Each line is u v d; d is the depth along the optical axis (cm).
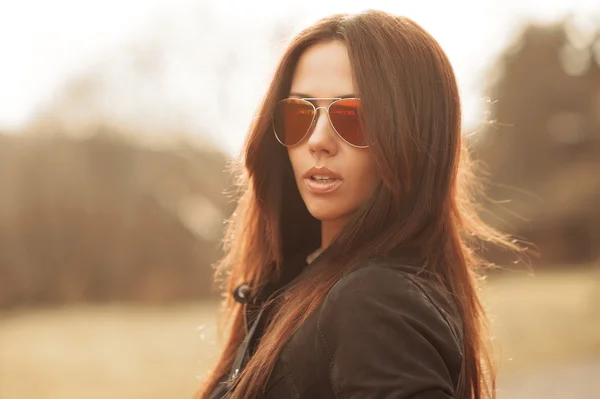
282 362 147
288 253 209
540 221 2977
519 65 3297
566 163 3238
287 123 172
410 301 135
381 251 154
